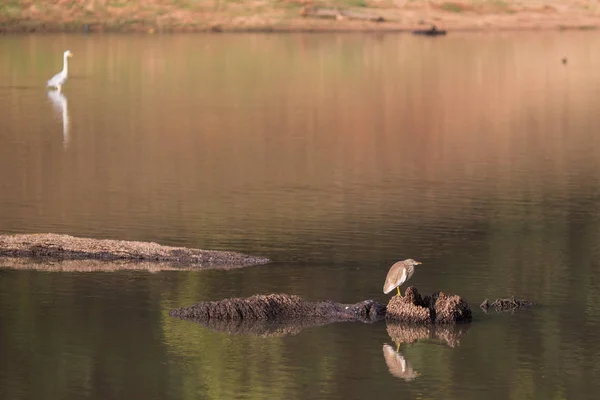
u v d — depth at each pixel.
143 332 56.19
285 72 192.38
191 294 62.44
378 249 73.19
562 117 143.88
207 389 49.06
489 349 54.03
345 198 91.50
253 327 57.22
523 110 150.25
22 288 63.44
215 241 75.31
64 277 65.69
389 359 52.62
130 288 63.53
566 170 105.81
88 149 116.94
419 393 48.91
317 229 79.12
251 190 95.06
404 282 62.78
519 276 66.50
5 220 81.75
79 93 164.38
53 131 129.12
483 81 182.38
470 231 79.00
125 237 76.44
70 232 77.94
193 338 55.44
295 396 48.47
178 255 69.94
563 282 65.31
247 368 51.44
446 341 55.09
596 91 170.00
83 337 55.47
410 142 124.50
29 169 104.88
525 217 84.06
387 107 152.38
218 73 190.38
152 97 160.88
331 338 55.50
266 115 144.38
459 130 133.62
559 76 189.62
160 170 105.31
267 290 63.09
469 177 102.12
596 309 60.03
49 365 51.88
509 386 49.66
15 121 136.38
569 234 78.12
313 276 66.06
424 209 86.94
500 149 119.44
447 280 65.56
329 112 147.25
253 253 71.88
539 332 56.31
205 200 90.31
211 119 140.25
